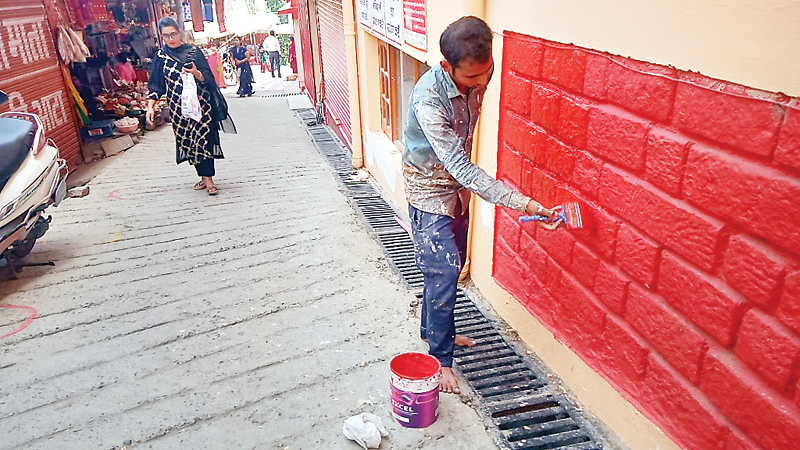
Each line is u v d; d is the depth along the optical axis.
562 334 2.80
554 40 2.48
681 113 1.84
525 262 3.10
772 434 1.67
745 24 1.56
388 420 2.64
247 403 2.83
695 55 1.75
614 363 2.41
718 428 1.88
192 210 5.94
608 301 2.38
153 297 4.02
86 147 9.04
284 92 18.00
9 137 4.44
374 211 5.69
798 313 1.54
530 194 2.90
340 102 8.69
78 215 5.89
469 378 2.94
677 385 2.05
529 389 2.85
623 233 2.20
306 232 5.13
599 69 2.21
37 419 2.79
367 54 6.33
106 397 2.94
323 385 2.93
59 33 8.06
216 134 6.23
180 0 14.04
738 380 1.77
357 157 7.27
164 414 2.77
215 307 3.83
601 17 2.15
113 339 3.50
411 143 2.57
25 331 3.63
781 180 1.53
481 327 3.44
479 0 3.07
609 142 2.21
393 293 3.88
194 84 5.87
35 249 4.97
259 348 3.31
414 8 4.18
